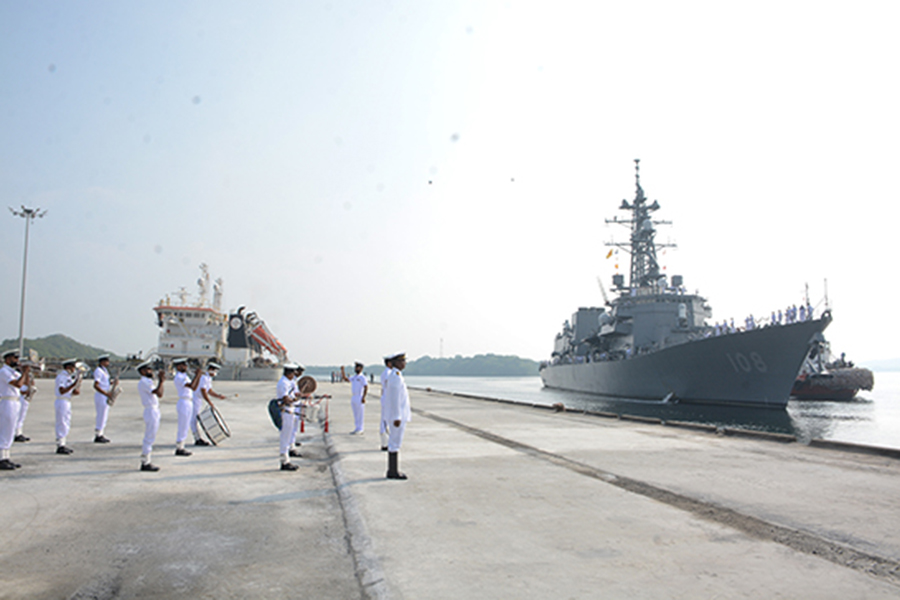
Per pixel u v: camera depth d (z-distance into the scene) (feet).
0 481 24.45
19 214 122.62
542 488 23.50
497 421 55.93
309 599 12.23
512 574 13.61
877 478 26.02
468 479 25.39
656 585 12.93
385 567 14.03
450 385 457.27
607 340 168.76
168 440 39.63
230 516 19.25
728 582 13.16
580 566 14.20
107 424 49.26
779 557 14.98
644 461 30.68
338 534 17.34
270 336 188.24
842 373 181.16
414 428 48.60
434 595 12.28
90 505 20.39
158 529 17.56
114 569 13.97
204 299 175.63
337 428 49.26
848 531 17.44
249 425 50.60
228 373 169.27
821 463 30.22
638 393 139.23
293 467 28.50
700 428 47.14
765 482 24.99
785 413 102.27
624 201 173.17
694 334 139.33
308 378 35.14
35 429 45.16
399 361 26.61
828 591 12.66
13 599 11.98
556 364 222.89
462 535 16.81
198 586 12.92
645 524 18.12
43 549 15.44
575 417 61.77
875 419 118.32
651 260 164.86
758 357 103.04
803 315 96.32
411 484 24.22
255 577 13.56
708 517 19.02
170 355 165.07
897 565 14.43
